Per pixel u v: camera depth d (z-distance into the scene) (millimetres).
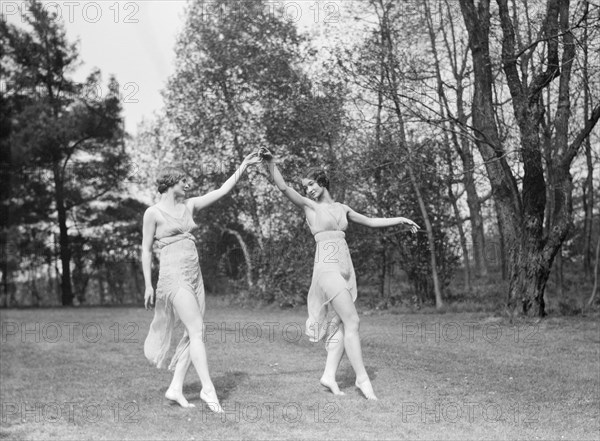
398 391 8969
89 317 21969
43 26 36656
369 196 23094
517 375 9984
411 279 23922
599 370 10375
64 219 38031
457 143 22594
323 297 8766
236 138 26078
